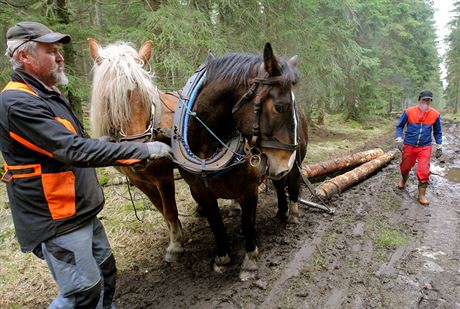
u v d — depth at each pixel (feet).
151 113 8.43
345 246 12.09
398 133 17.49
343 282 10.02
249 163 8.77
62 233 6.02
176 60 17.10
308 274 10.42
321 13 28.43
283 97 7.32
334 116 55.36
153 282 10.39
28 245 6.02
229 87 8.17
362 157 22.86
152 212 15.08
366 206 15.97
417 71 65.16
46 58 5.90
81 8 20.43
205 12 20.43
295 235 12.96
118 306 9.36
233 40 20.86
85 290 6.38
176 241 11.53
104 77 7.74
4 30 19.12
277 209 15.58
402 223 14.08
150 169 9.67
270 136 7.58
